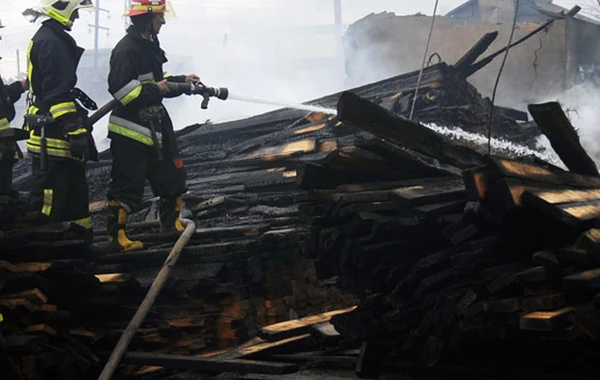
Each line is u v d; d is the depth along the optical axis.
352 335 3.90
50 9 5.04
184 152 8.35
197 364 4.05
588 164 3.99
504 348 3.31
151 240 5.64
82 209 5.42
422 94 8.38
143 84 5.33
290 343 4.41
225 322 5.04
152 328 4.63
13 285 4.00
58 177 5.17
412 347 3.51
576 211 2.92
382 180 4.07
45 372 4.00
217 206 6.36
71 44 5.18
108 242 5.60
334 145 6.95
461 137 7.98
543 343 3.19
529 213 3.06
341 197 3.67
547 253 2.92
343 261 3.70
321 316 4.95
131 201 5.41
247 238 5.43
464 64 9.26
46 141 5.10
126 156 5.39
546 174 3.37
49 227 4.39
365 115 3.48
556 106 3.72
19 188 8.31
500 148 8.64
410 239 3.62
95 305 4.60
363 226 3.59
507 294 3.04
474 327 3.05
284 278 5.60
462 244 3.30
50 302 4.32
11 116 5.42
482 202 3.08
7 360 3.62
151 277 5.14
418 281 3.48
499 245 3.19
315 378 3.69
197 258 5.18
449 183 3.77
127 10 5.45
